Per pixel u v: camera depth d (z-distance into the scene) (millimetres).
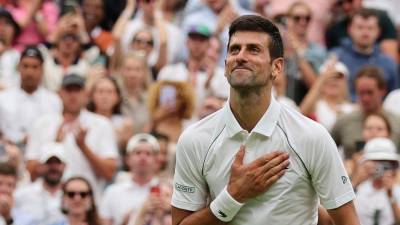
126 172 19219
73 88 19266
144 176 18109
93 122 19250
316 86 20453
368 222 16766
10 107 20312
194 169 10789
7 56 22031
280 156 10461
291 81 21297
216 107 19375
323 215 11094
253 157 10609
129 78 20578
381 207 16734
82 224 17438
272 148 10609
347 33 23875
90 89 20312
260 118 10617
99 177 18875
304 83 21453
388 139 18000
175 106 20109
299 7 22484
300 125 10633
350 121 19109
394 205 16781
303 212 10711
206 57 21156
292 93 21281
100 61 22562
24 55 20484
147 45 22094
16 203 18031
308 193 10703
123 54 22328
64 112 19344
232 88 10609
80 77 19438
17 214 17906
